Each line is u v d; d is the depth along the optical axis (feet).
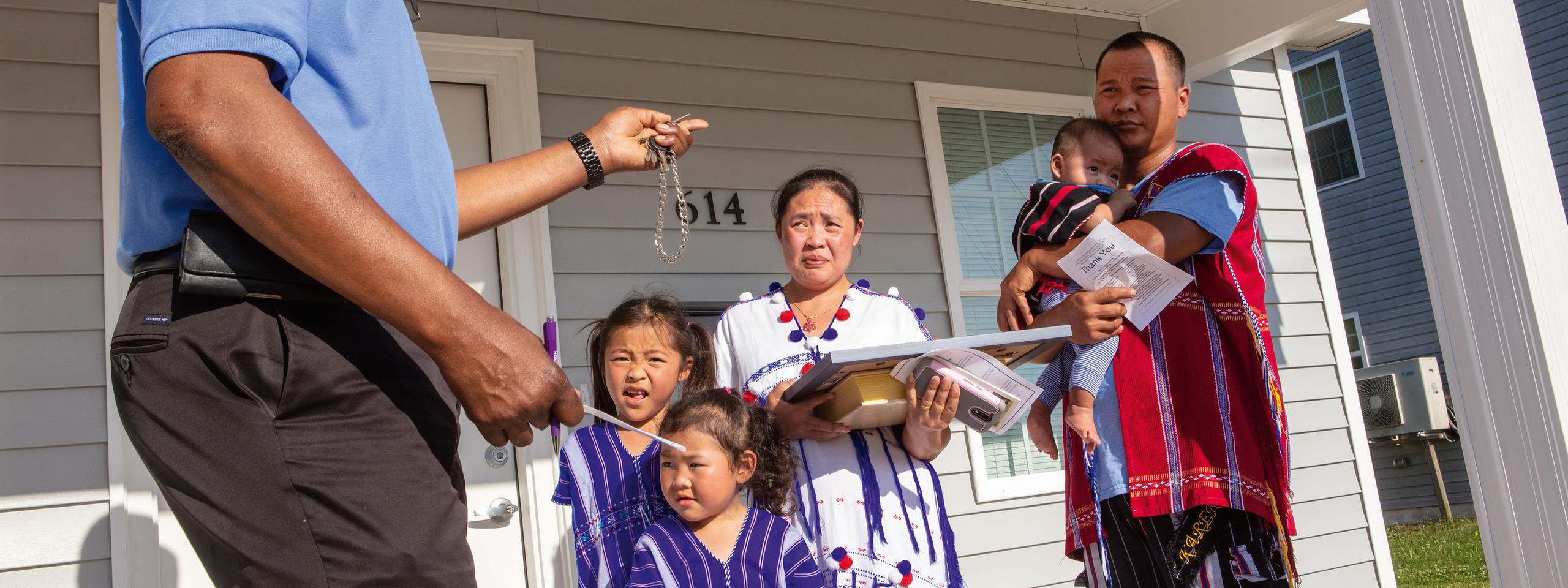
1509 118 5.21
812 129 13.47
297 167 2.56
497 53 11.89
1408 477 37.11
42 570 9.22
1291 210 18.10
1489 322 5.16
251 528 2.78
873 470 7.65
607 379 7.85
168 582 9.66
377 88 3.29
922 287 13.58
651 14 12.87
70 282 9.80
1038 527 13.61
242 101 2.56
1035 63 15.38
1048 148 15.38
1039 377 8.44
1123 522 6.69
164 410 2.80
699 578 6.73
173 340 2.81
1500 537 5.11
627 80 12.53
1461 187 5.29
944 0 14.96
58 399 9.55
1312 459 17.02
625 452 7.61
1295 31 15.06
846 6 14.20
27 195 9.79
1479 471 5.20
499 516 11.00
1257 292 6.83
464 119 11.83
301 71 3.07
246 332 2.81
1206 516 6.51
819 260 8.18
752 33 13.44
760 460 7.14
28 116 9.95
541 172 4.67
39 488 9.34
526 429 3.00
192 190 2.88
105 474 9.58
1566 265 5.11
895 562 7.34
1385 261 39.60
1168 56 8.39
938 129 14.33
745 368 8.21
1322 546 16.62
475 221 4.34
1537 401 4.97
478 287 11.46
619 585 7.07
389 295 2.66
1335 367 17.71
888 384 7.02
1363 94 40.50
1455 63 5.34
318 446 2.85
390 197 3.25
